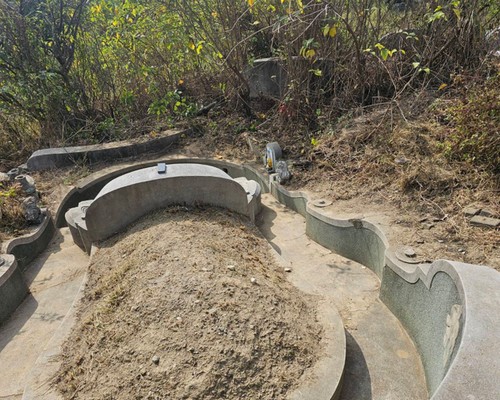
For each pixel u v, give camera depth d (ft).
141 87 24.94
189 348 7.22
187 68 25.25
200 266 9.21
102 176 19.31
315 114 19.24
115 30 23.50
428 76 17.80
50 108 22.79
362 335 9.25
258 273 9.75
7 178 16.96
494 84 13.46
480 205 11.09
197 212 12.78
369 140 16.05
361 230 11.77
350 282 11.24
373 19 19.43
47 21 22.08
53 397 7.07
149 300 8.38
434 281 7.85
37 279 12.34
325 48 18.85
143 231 11.78
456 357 5.23
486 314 5.85
